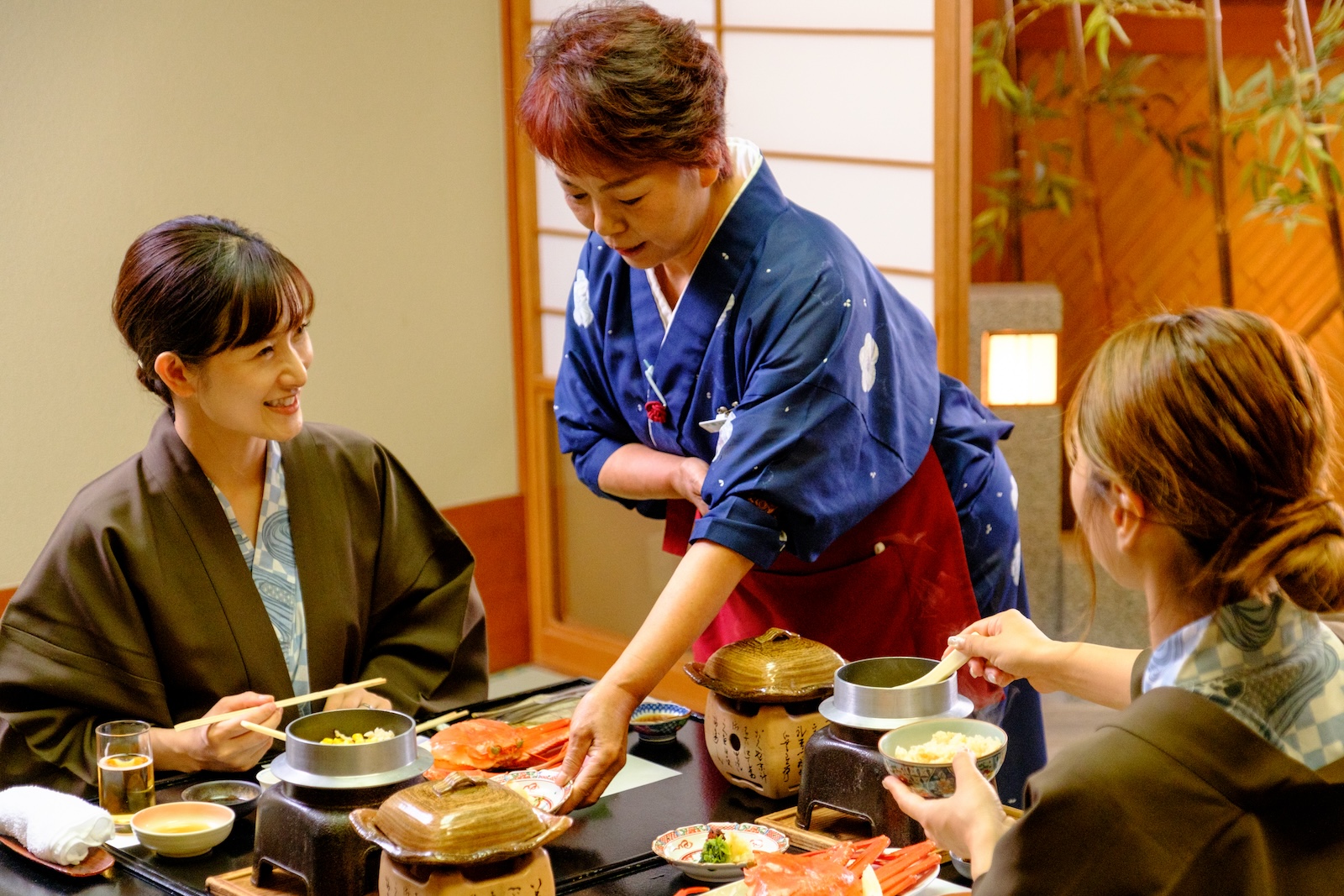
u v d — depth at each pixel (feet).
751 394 5.67
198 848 4.64
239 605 5.86
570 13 5.30
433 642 6.43
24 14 11.08
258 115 12.60
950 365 11.19
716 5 12.28
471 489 14.87
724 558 5.32
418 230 13.99
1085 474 3.34
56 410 11.63
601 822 4.82
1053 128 17.78
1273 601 3.20
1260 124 15.84
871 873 3.98
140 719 5.69
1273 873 2.98
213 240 5.42
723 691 4.99
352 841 4.21
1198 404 3.06
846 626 6.44
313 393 13.35
